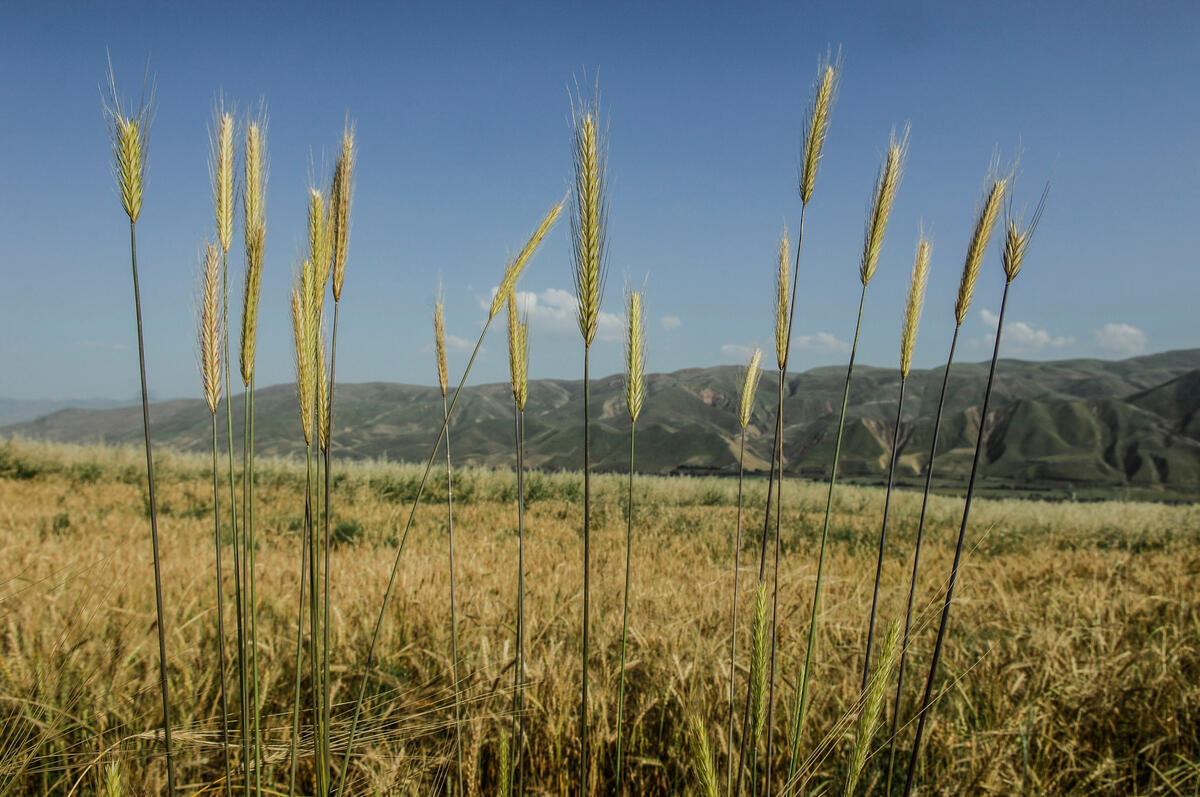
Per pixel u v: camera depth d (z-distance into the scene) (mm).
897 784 2727
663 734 3139
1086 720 3281
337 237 1814
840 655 3586
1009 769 2695
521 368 2148
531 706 2963
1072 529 14586
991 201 2088
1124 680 3506
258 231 1768
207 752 2508
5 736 2271
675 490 18094
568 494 15945
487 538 7867
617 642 3650
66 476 15000
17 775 2129
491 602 4086
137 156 1584
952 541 11234
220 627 1666
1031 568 7422
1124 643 4031
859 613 4406
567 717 2885
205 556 5934
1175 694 3406
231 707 2904
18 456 15188
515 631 3564
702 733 1717
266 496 12898
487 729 2807
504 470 17969
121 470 15805
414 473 16344
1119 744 3191
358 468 16766
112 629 3301
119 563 4770
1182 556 8906
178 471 16219
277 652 3328
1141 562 7977
